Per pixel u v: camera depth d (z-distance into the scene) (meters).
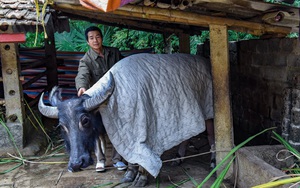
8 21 4.05
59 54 7.50
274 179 2.94
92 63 4.47
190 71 4.12
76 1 3.98
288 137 3.90
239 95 5.84
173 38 9.42
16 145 5.08
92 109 3.47
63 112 3.45
